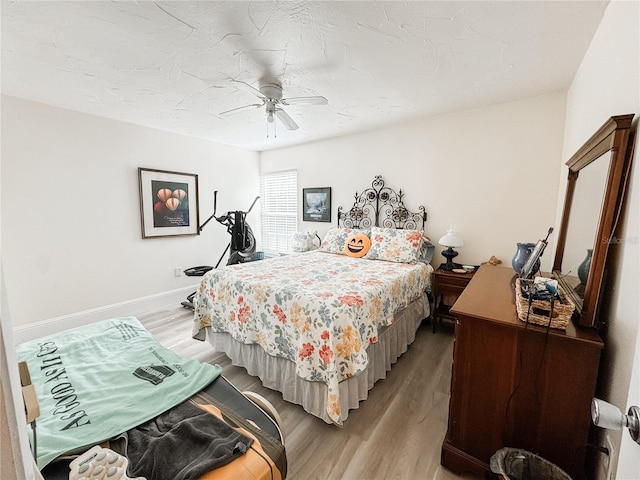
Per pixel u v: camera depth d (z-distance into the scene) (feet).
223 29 5.33
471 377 4.37
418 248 10.11
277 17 5.00
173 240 12.80
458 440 4.56
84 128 9.91
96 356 5.00
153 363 4.79
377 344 6.82
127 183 11.14
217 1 4.59
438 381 7.10
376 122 11.09
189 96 8.50
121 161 10.92
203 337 8.38
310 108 9.57
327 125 11.46
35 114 8.86
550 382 3.85
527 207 9.02
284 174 15.66
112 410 3.68
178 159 12.74
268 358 6.69
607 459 3.37
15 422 1.41
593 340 3.50
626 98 3.86
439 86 7.88
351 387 5.80
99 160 10.34
